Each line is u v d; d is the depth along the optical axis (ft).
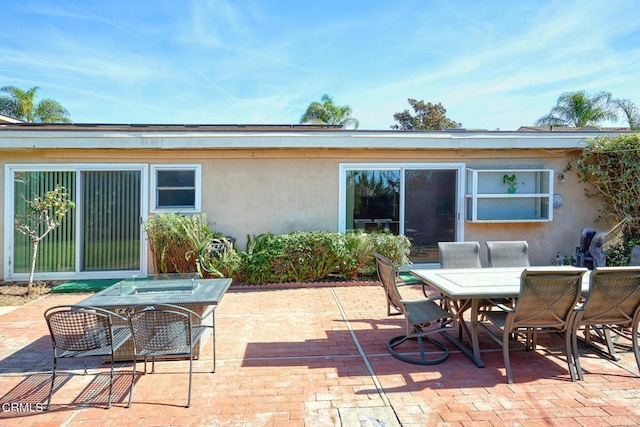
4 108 74.79
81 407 10.38
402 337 15.15
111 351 10.57
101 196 25.35
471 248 18.71
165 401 10.66
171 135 24.32
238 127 33.99
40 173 25.04
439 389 11.21
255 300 20.89
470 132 26.89
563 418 9.70
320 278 24.56
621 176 25.30
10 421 9.70
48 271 25.21
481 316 16.03
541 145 25.94
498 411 10.02
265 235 25.62
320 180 26.37
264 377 12.03
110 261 25.43
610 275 11.80
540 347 14.51
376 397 10.77
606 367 12.71
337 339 15.21
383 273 14.52
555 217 27.30
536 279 11.45
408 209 26.96
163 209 25.67
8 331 16.30
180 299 12.39
